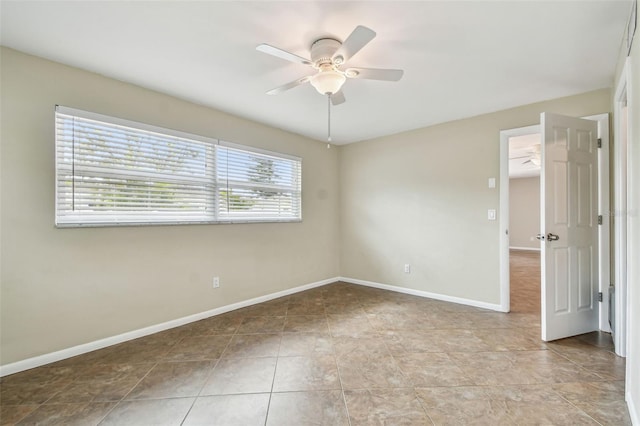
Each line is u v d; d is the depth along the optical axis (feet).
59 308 7.04
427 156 12.22
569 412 5.11
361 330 8.77
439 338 8.18
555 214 7.98
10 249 6.45
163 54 6.70
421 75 7.70
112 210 7.87
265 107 9.94
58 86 7.04
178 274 9.20
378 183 13.83
